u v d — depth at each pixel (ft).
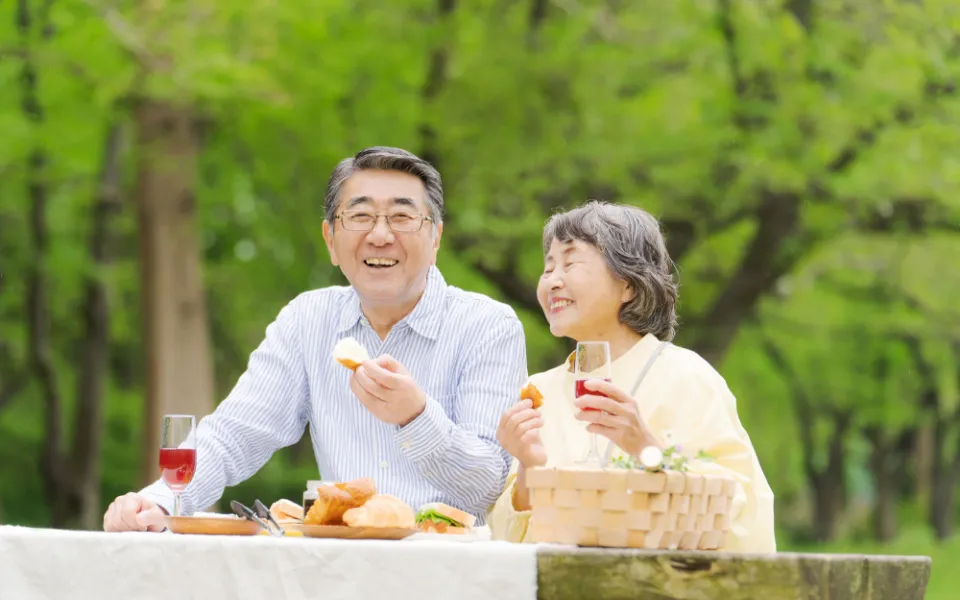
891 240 50.01
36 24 36.01
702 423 11.56
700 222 46.34
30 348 58.18
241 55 35.50
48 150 39.50
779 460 95.40
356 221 12.92
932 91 42.80
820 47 41.88
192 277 42.06
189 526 10.03
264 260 56.18
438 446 11.54
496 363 13.28
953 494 104.12
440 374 13.35
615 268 12.14
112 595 9.05
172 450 11.11
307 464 77.15
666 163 44.01
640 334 12.45
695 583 8.67
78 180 49.03
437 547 8.85
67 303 62.34
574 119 43.21
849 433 99.81
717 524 9.46
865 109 41.50
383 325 13.48
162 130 38.73
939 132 41.32
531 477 9.35
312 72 37.76
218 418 13.25
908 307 59.21
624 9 43.21
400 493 12.88
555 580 8.73
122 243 59.82
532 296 48.11
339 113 41.27
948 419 97.04
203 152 43.06
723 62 43.32
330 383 13.44
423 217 13.01
